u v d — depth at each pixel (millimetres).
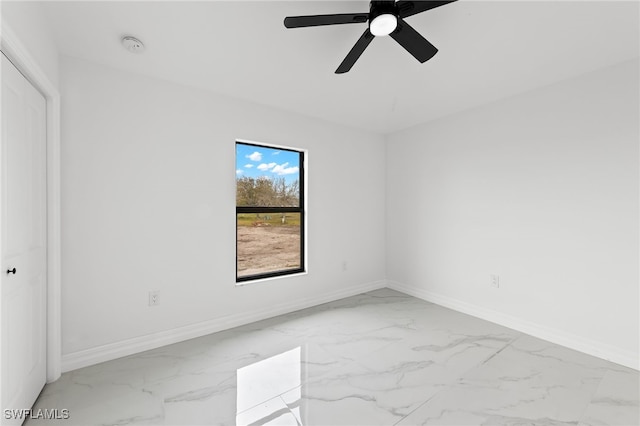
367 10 1593
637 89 2027
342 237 3598
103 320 2105
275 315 2994
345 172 3615
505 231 2760
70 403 1651
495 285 2836
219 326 2633
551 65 2162
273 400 1692
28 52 1384
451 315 3016
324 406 1644
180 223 2434
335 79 2396
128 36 1784
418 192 3607
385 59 2098
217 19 1647
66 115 1962
